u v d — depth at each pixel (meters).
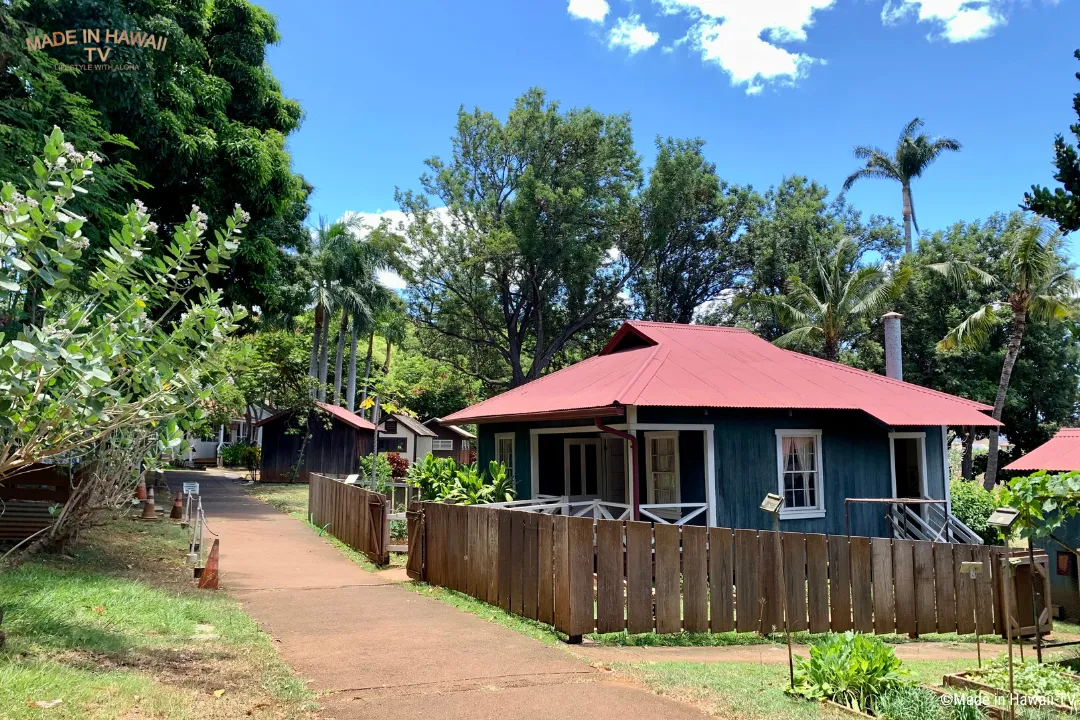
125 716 4.25
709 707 5.42
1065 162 10.06
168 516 17.19
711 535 8.51
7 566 7.94
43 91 10.89
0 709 3.89
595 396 13.76
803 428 14.53
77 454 8.13
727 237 40.38
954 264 31.12
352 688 5.60
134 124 14.55
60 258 4.65
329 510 16.44
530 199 35.06
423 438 38.03
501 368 44.06
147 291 6.01
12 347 4.31
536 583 8.21
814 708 5.54
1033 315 27.62
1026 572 10.19
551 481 16.66
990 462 27.27
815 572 8.98
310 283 36.00
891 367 20.36
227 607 8.31
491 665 6.36
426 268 37.09
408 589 10.22
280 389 30.91
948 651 8.88
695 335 17.33
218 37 18.03
